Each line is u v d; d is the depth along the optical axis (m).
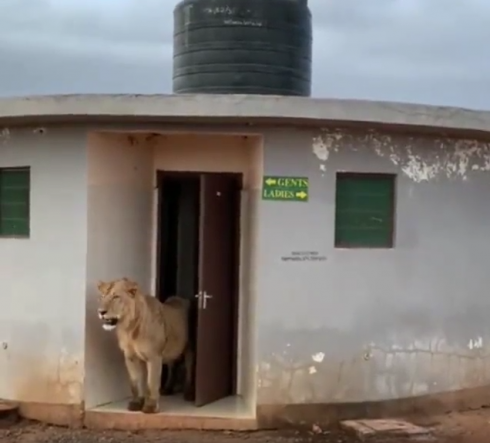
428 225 9.68
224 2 10.14
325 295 9.16
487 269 10.27
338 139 9.20
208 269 9.42
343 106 8.63
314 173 9.12
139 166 9.79
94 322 9.22
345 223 9.34
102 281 9.19
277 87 10.20
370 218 9.41
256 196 9.28
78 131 9.09
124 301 8.76
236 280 9.83
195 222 10.23
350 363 9.23
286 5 10.26
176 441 8.57
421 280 9.63
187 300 9.80
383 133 9.38
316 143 9.12
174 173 9.93
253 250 9.38
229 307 9.79
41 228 9.34
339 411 9.19
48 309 9.27
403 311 9.51
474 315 10.12
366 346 9.30
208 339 9.47
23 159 9.48
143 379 9.22
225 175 9.79
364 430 8.76
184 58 10.39
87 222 9.08
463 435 8.91
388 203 9.49
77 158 9.09
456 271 9.93
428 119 8.95
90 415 9.08
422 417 9.59
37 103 8.71
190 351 9.69
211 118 8.62
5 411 9.27
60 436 8.74
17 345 9.48
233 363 9.91
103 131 9.07
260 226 9.02
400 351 9.48
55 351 9.22
